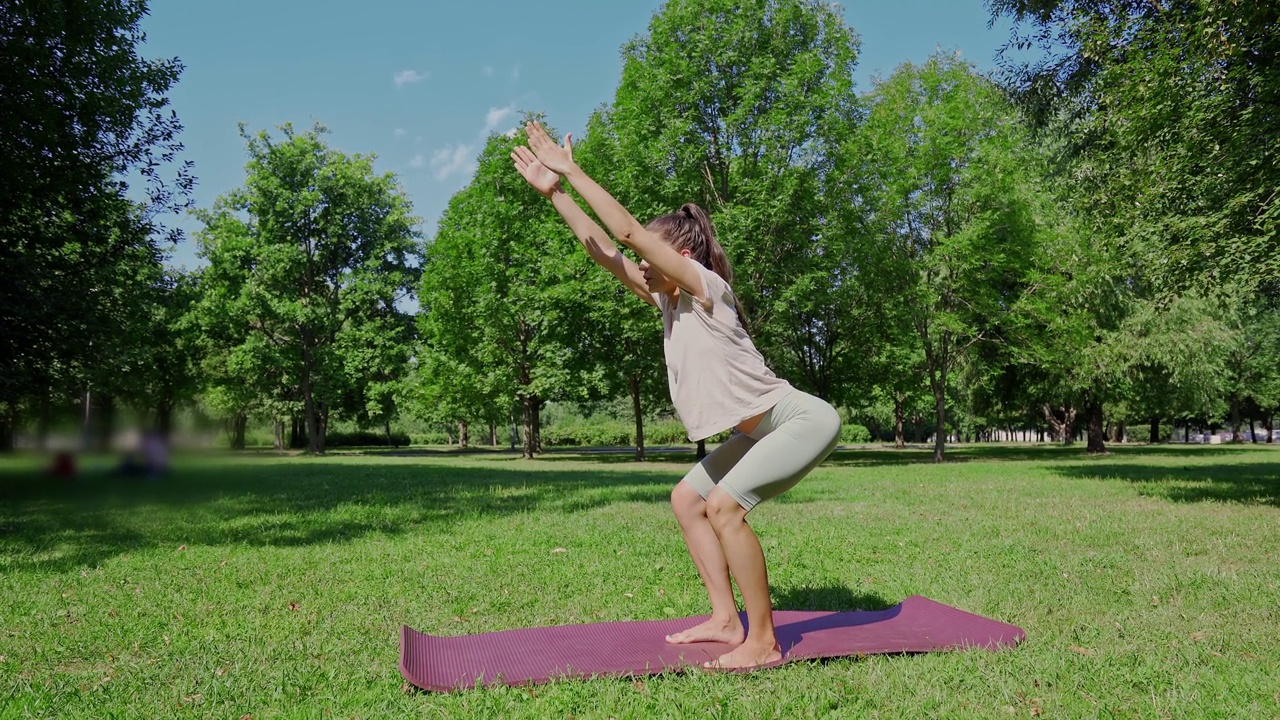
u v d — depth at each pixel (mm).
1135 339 23250
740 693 2648
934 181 22641
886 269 21828
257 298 31594
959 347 24375
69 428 12531
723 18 19891
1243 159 8258
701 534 3291
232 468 14039
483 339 26578
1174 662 2992
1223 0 7879
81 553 5867
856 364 25312
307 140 33656
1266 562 5199
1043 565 5168
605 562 5422
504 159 25578
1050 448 33719
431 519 7953
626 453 34125
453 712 2512
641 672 2859
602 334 24172
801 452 2881
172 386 23125
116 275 12930
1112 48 9555
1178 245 8703
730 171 19500
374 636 3605
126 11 12172
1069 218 22516
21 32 10688
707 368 2924
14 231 11297
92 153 11836
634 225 2826
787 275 19359
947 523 7375
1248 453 26141
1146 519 7531
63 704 2688
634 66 20484
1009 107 14867
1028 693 2639
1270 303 11750
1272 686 2699
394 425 54969
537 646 3242
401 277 33688
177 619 3926
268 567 5309
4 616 3986
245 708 2650
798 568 5242
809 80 19453
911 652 3104
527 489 11523
